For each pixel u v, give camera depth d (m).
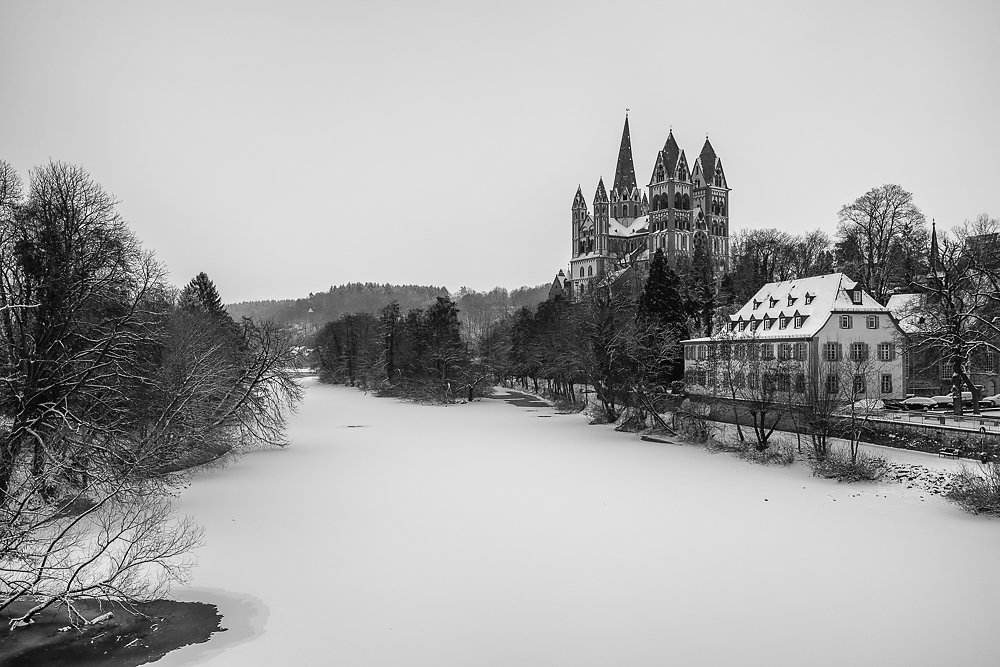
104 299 37.75
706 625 21.97
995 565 27.12
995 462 37.31
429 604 23.66
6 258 32.72
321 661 19.52
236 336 79.94
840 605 23.44
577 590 24.94
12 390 27.59
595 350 75.38
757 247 121.75
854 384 50.53
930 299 66.75
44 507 23.20
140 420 37.81
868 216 97.00
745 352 67.06
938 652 20.09
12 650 19.75
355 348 163.62
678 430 61.47
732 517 34.50
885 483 40.81
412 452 55.50
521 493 40.09
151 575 25.53
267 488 41.31
